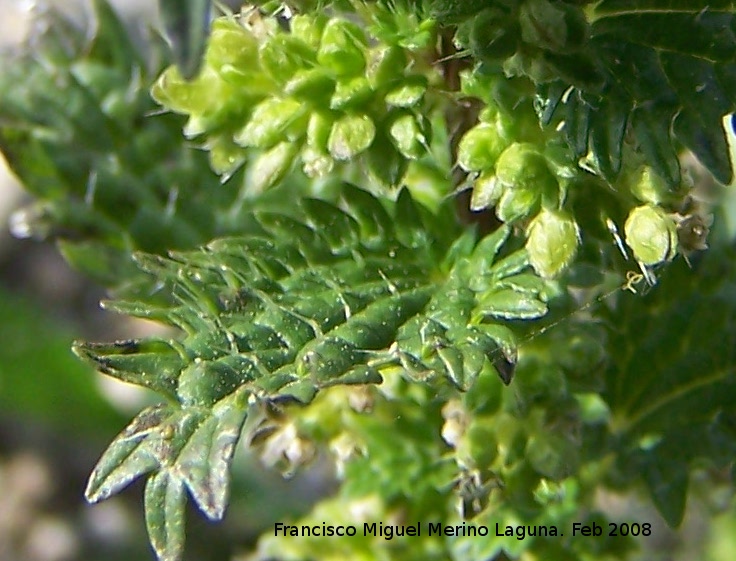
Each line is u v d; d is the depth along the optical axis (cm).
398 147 5
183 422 5
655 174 5
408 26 5
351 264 5
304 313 5
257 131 5
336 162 6
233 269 5
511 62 5
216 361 5
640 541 7
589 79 5
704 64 5
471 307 5
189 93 5
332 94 5
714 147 5
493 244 5
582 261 5
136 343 5
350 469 7
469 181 5
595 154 5
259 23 5
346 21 5
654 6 5
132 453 5
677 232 5
